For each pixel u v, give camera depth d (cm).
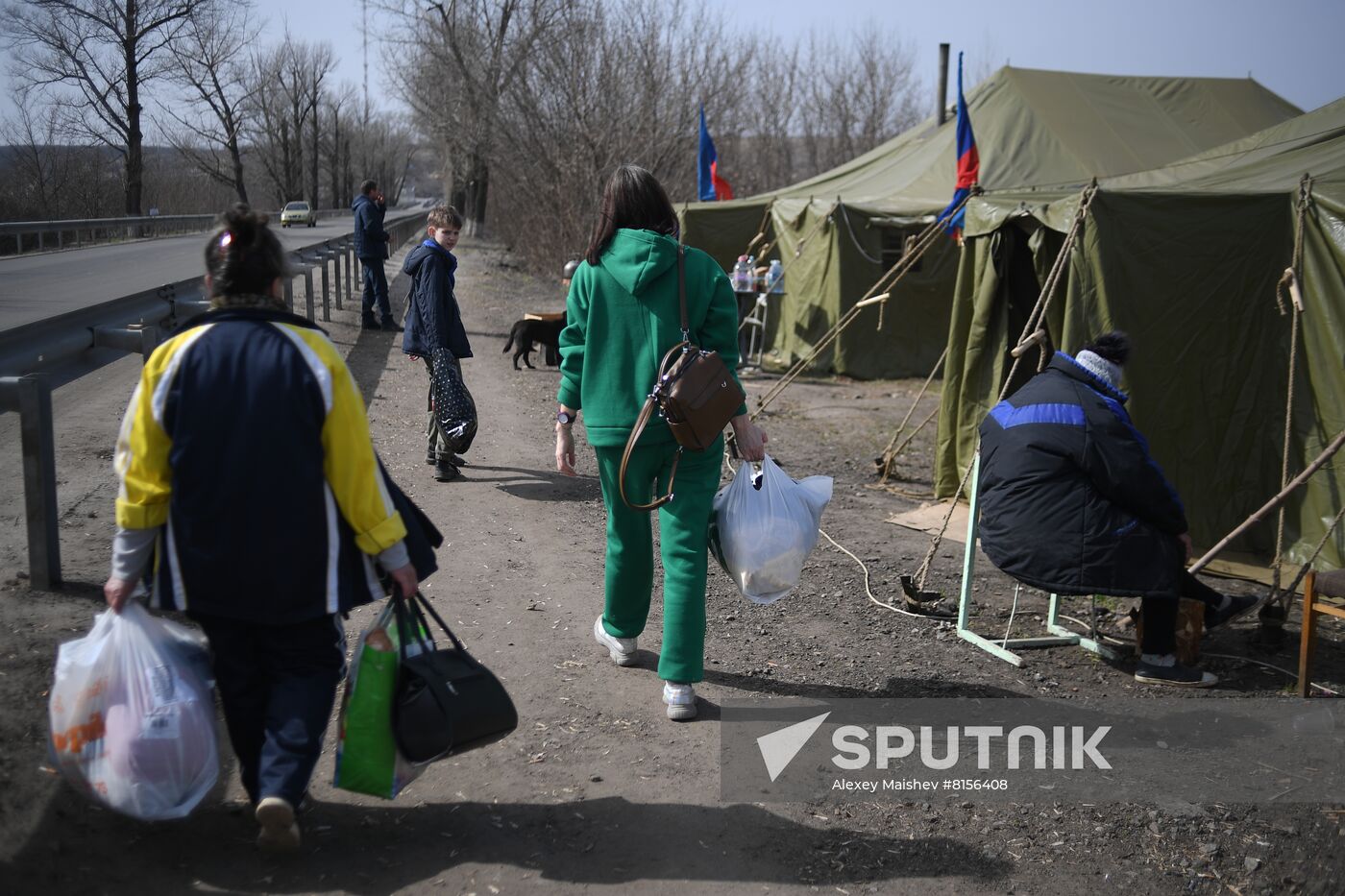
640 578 387
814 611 488
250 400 234
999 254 664
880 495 735
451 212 639
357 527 247
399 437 773
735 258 1416
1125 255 575
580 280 359
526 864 274
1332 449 452
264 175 7769
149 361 240
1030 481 402
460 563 512
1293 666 444
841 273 1237
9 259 2306
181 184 5709
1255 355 579
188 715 250
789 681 406
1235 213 571
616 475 359
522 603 465
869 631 467
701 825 299
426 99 3453
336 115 8362
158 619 264
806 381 1231
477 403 946
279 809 237
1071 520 396
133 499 239
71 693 248
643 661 409
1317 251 550
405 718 259
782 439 915
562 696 375
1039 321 566
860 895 271
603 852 282
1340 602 500
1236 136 1337
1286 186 583
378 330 1301
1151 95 1380
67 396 802
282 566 239
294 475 237
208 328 240
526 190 2527
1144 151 1273
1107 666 439
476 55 2869
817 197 1301
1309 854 298
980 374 685
